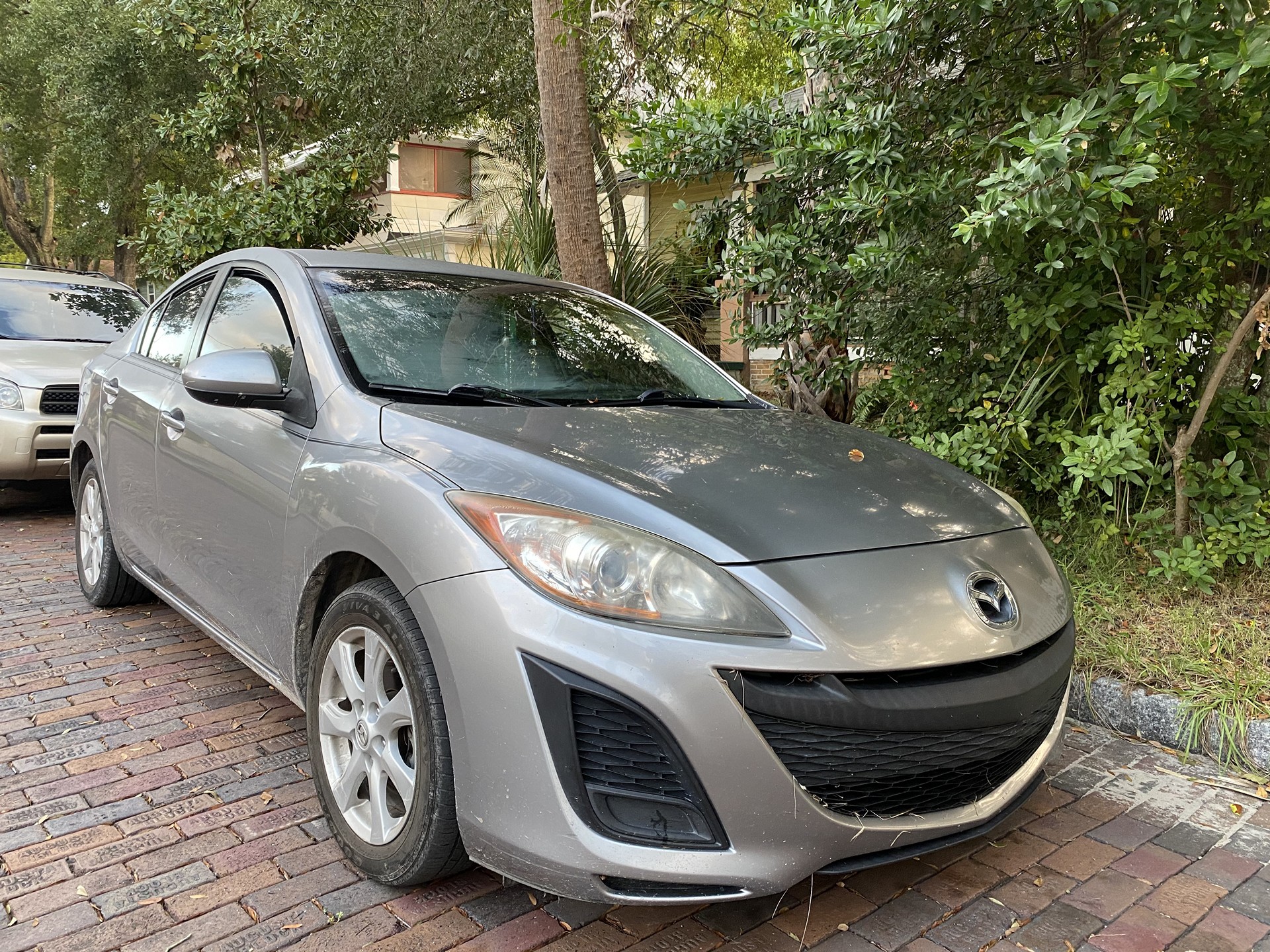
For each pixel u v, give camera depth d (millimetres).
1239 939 2025
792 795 1733
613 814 1749
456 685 1840
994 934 2033
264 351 2646
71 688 3361
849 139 4312
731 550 1854
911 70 4340
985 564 2117
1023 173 3275
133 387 3652
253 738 2977
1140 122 3180
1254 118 3529
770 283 5059
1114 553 4074
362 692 2189
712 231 5520
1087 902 2160
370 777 2168
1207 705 2963
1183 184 4172
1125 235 3906
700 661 1704
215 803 2561
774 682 1733
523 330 3033
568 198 6520
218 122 8523
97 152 14438
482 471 2016
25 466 5891
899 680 1830
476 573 1828
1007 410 4531
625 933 2014
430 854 1972
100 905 2084
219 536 2816
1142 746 3033
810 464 2371
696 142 5254
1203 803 2662
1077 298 4000
